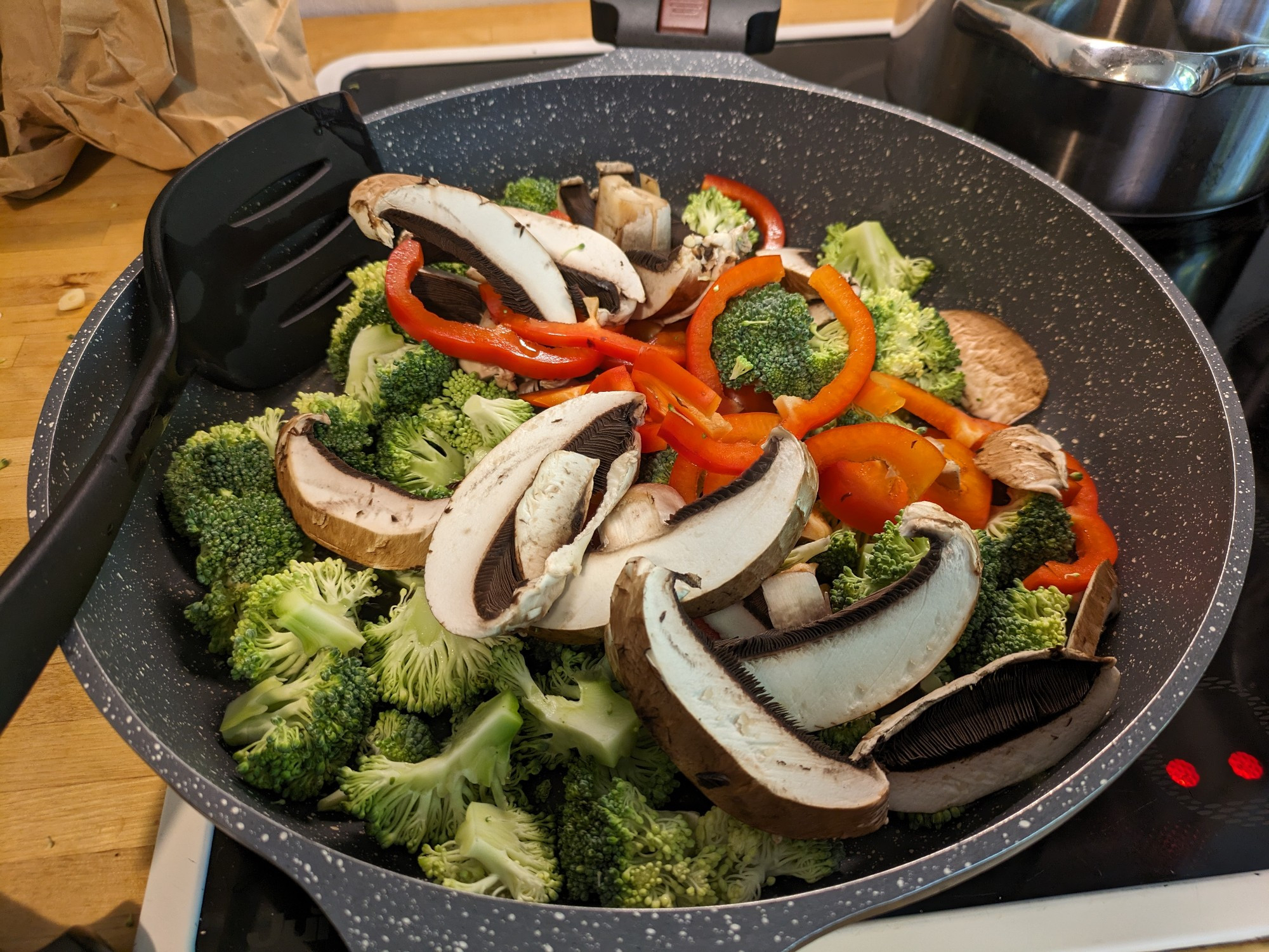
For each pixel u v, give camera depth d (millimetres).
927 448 229
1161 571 212
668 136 301
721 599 198
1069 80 272
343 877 154
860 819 168
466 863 183
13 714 159
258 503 223
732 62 287
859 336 251
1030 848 194
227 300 239
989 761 185
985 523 238
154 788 208
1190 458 218
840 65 363
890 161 287
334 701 192
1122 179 294
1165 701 172
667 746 171
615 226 278
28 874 197
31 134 313
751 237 284
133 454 190
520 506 201
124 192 322
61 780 209
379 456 245
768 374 244
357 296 264
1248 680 219
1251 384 268
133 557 203
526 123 292
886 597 191
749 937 150
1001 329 272
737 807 170
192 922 184
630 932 151
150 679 188
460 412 250
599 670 203
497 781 192
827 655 188
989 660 207
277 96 313
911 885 153
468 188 299
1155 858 192
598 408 224
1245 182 296
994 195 271
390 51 360
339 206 263
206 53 301
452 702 201
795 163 300
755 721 169
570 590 195
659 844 177
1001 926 184
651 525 211
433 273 260
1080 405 255
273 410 247
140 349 222
